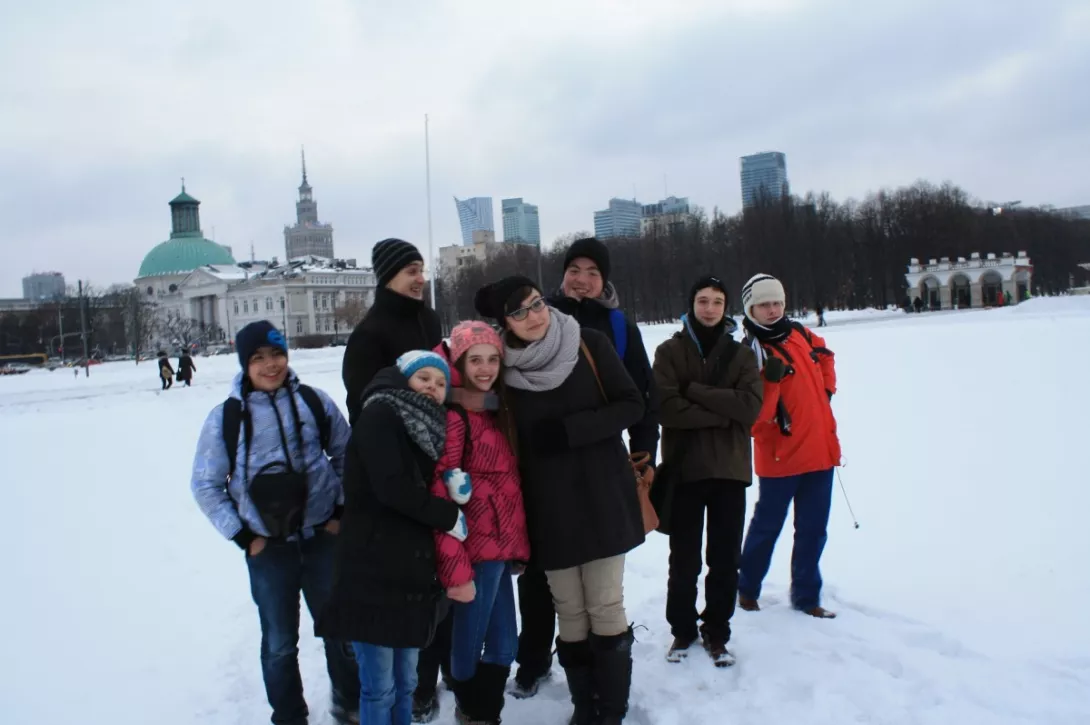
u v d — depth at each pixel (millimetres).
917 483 7781
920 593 5277
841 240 70875
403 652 3816
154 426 17203
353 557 3605
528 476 4047
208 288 125250
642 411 4059
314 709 4434
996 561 5660
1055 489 7215
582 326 4543
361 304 108000
